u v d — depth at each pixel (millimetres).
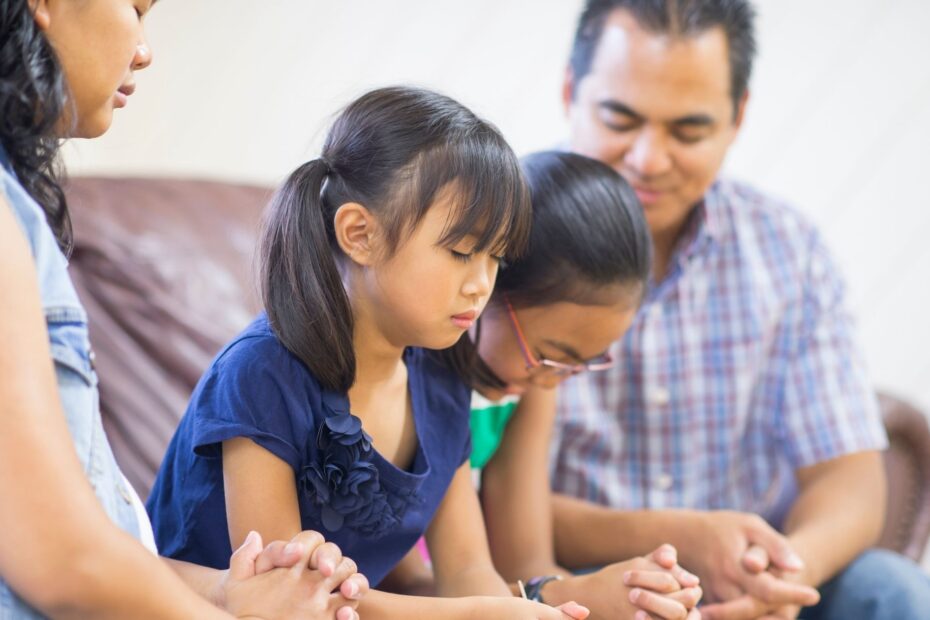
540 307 1323
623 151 1645
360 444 1128
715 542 1522
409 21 2471
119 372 1700
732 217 1817
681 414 1762
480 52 2473
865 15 2426
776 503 1836
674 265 1767
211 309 1776
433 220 1079
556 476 1751
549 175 1359
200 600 856
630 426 1765
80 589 785
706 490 1781
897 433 1895
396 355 1182
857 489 1725
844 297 1847
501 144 1133
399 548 1245
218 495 1139
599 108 1643
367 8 2469
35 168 910
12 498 767
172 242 1809
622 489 1757
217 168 2471
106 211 1803
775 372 1814
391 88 1167
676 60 1583
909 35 2418
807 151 2455
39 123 877
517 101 2477
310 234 1109
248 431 1089
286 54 2463
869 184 2449
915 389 2469
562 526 1637
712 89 1604
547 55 2465
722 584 1510
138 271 1758
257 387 1109
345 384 1137
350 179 1118
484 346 1369
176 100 2455
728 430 1776
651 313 1751
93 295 1746
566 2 2457
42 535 770
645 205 1670
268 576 1005
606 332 1347
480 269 1112
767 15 2441
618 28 1626
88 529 788
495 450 1546
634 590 1314
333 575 1011
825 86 2443
